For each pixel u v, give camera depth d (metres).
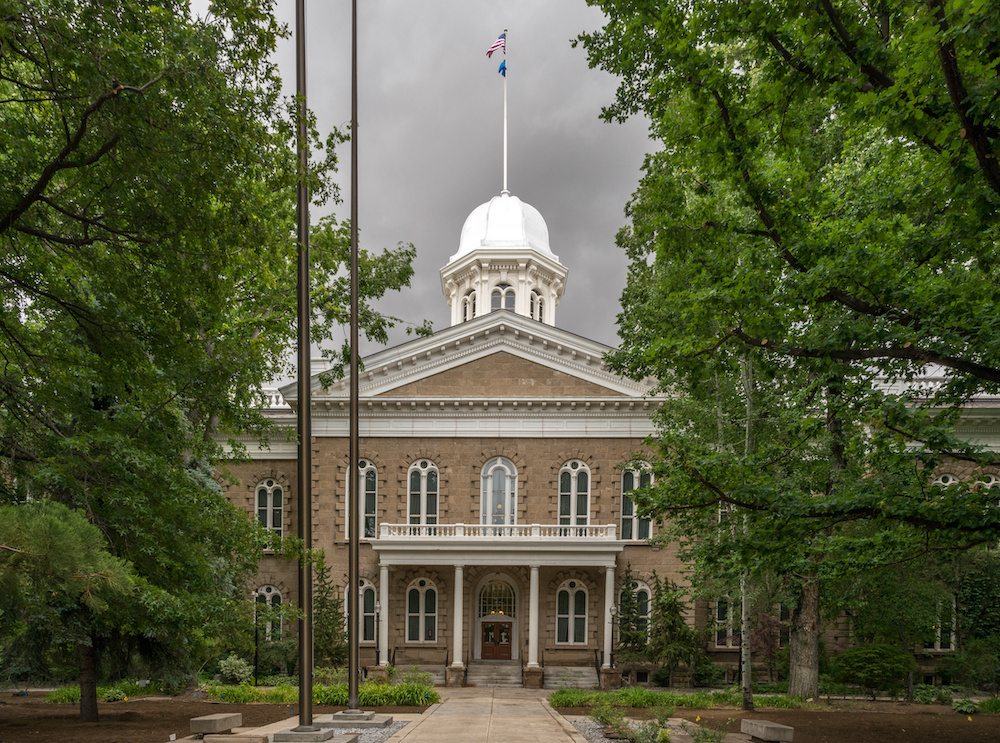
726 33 12.30
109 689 25.28
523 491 36.78
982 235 11.51
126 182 11.15
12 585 7.82
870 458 16.00
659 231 15.59
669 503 15.27
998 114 8.69
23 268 12.70
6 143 10.62
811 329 13.81
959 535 13.54
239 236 11.88
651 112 14.53
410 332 29.75
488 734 15.88
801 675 26.36
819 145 20.88
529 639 33.72
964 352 12.04
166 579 15.31
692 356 14.81
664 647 32.03
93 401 18.03
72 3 9.52
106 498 13.94
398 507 36.88
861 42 10.80
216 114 10.38
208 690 25.64
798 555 14.98
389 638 35.44
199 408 16.38
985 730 19.30
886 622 30.09
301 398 14.55
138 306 12.71
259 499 38.00
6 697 27.06
